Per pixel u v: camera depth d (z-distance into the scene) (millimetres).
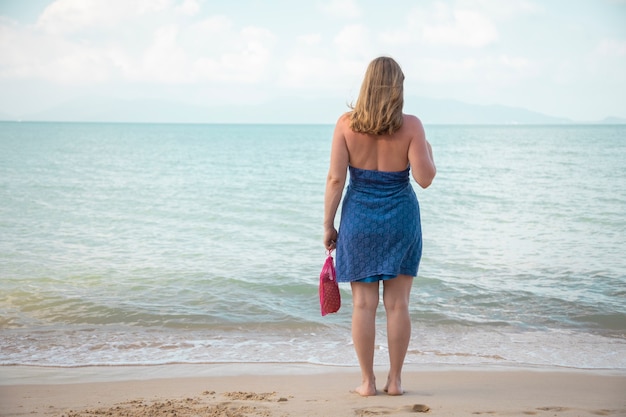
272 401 3336
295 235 11086
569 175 24812
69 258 8984
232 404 3211
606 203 15852
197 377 4230
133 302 6598
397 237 3229
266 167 30875
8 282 7441
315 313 6273
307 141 75625
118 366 4582
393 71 3170
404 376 4223
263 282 7527
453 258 9062
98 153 41969
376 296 3350
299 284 7422
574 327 5863
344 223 3291
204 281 7566
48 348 5098
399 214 3232
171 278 7723
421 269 8297
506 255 9281
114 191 19203
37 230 11609
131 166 30438
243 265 8500
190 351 5043
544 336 5562
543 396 3576
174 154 42469
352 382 4051
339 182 3318
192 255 9234
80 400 3484
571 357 4910
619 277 7766
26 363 4664
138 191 19266
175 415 2951
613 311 6340
